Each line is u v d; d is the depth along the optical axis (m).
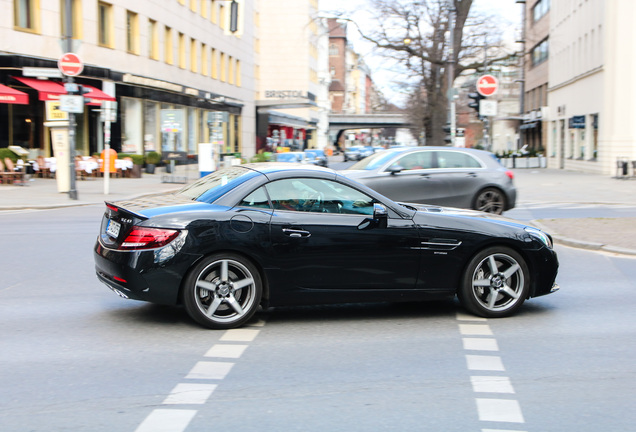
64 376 5.02
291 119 86.88
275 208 6.46
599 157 39.12
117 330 6.32
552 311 7.28
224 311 6.45
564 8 50.03
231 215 6.27
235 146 60.12
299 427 4.10
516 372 5.21
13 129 29.38
